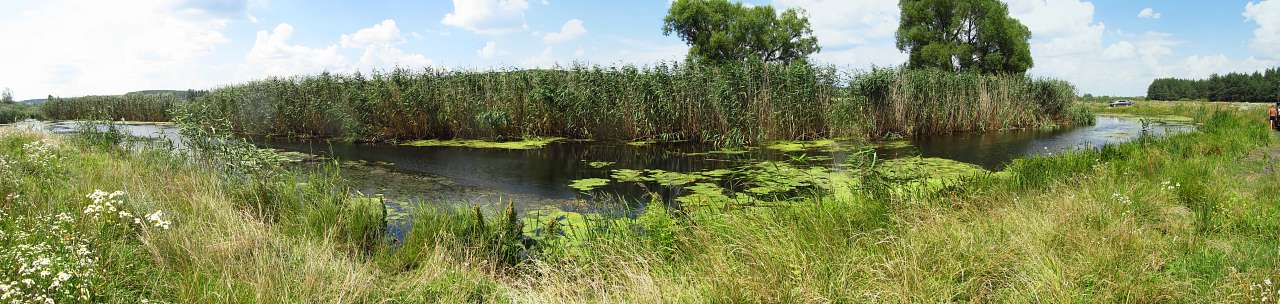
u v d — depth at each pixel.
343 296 3.85
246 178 7.04
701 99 15.61
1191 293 3.74
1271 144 10.94
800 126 16.05
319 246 4.95
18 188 5.59
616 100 16.25
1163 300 3.67
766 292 3.73
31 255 3.61
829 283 3.82
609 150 13.94
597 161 12.10
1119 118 28.17
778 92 15.72
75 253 3.71
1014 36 31.83
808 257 4.32
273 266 4.17
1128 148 10.66
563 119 16.98
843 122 16.27
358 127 17.02
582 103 16.27
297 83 19.17
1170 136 12.77
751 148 14.12
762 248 4.41
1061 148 14.41
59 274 3.17
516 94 17.05
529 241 5.76
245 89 20.62
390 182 9.80
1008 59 32.31
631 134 16.27
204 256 4.31
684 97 15.80
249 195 6.51
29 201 5.22
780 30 35.44
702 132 15.39
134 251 4.36
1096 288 3.80
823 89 16.33
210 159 8.09
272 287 3.83
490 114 16.05
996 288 3.95
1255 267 4.02
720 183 9.36
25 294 3.16
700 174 10.24
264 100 19.81
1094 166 8.06
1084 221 5.15
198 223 5.00
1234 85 70.69
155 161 8.51
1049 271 3.83
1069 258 4.29
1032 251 4.19
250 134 20.12
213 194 6.21
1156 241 4.62
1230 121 15.34
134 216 4.98
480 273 4.72
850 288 3.77
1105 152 10.34
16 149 8.85
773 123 15.54
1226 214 5.50
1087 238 4.50
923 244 4.35
